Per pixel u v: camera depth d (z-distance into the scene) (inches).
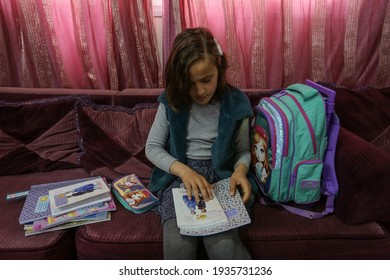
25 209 39.7
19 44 59.0
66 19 57.5
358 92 54.7
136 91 54.9
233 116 40.5
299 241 36.9
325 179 40.5
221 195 38.4
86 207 39.9
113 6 54.7
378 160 36.1
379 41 58.9
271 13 57.7
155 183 44.3
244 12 57.8
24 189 46.7
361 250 37.1
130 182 46.1
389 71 59.8
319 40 58.1
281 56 59.9
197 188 37.1
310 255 37.3
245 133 42.6
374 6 56.5
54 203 39.5
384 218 38.0
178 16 55.6
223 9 56.1
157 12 58.6
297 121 37.9
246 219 34.7
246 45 60.1
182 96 38.3
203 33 37.2
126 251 36.7
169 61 37.0
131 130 50.2
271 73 61.8
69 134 52.5
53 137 52.1
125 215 40.9
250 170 45.9
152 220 39.9
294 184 39.0
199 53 34.7
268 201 42.4
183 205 36.4
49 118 51.6
